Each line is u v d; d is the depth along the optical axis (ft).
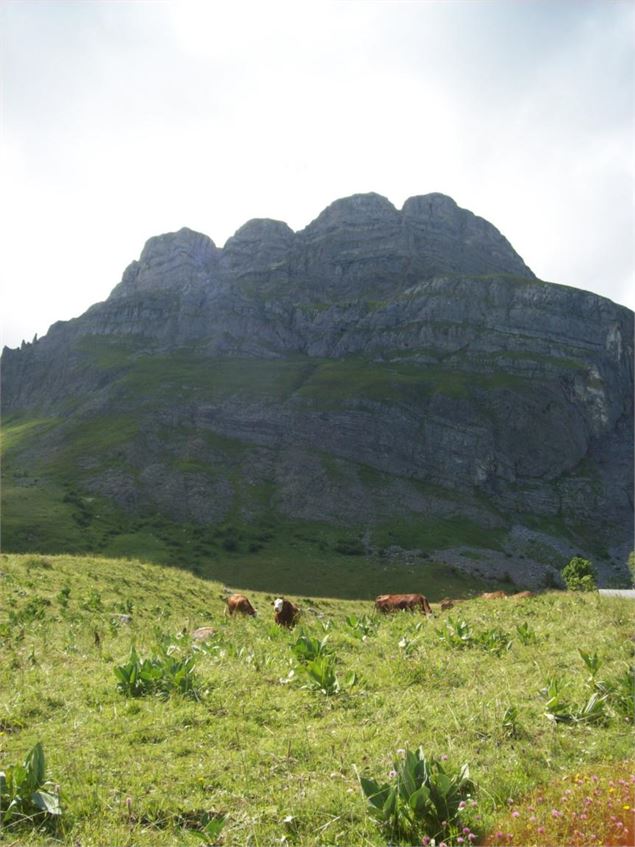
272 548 503.20
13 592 72.79
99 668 41.57
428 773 21.71
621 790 20.40
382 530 579.89
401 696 34.19
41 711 32.09
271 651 46.91
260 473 645.10
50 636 53.47
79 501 538.47
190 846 19.49
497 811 21.15
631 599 72.95
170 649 48.29
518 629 50.49
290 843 19.79
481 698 32.65
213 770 24.50
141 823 20.77
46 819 20.66
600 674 35.78
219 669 39.81
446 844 19.22
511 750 26.17
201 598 99.71
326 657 38.32
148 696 34.06
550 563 582.35
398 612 73.56
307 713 31.78
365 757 25.66
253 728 29.14
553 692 31.50
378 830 20.52
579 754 25.94
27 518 472.03
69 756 25.45
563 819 19.20
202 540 497.87
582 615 60.13
